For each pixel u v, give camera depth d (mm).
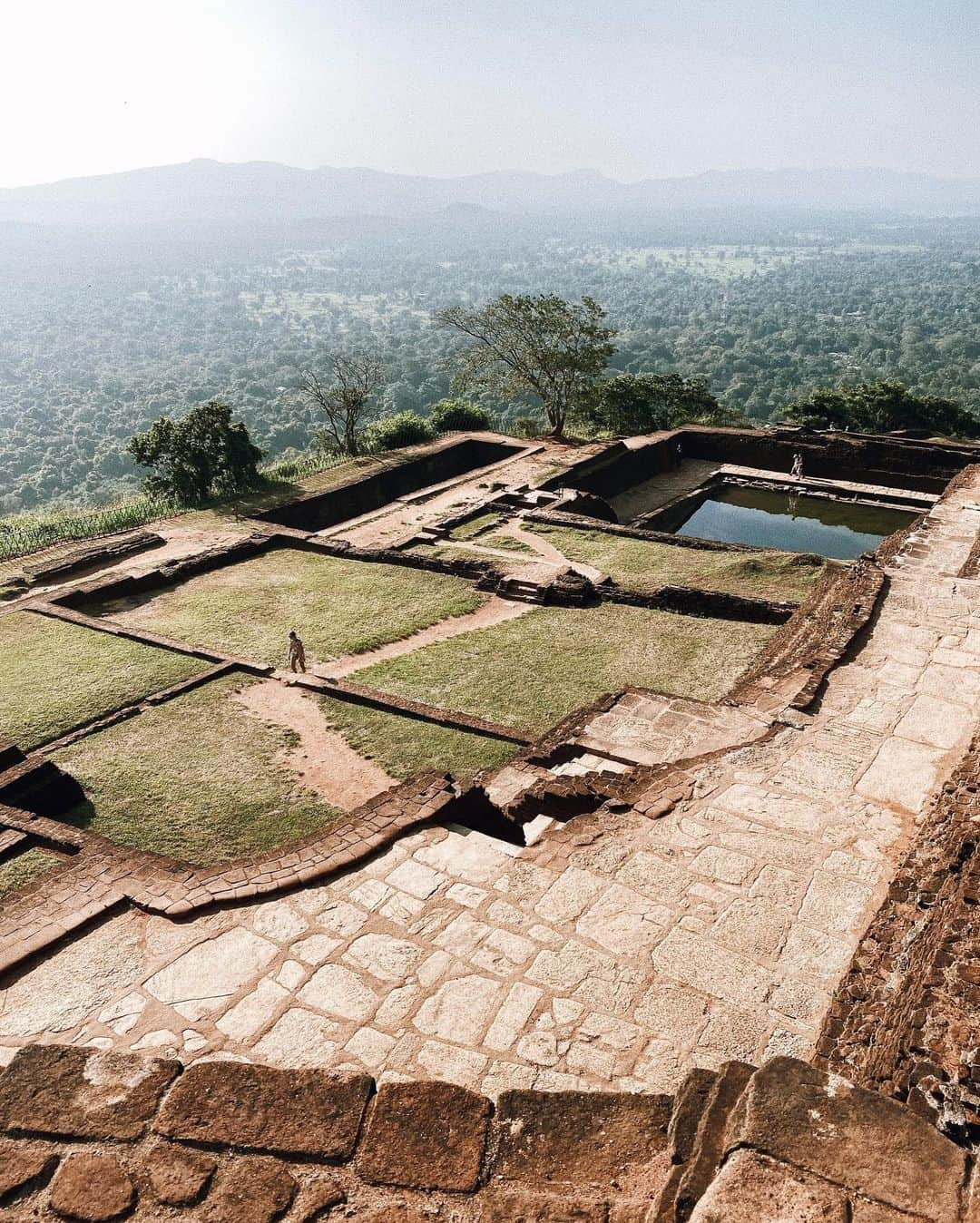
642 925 7168
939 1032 4746
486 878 7887
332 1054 5965
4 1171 4004
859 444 38094
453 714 15969
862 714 11477
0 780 12211
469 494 33938
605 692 17016
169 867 8594
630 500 37000
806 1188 3119
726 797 9266
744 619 20500
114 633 19953
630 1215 3637
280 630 20891
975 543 19625
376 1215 3801
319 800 13242
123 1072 4543
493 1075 5711
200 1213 3814
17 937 7488
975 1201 3018
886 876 7812
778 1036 5980
